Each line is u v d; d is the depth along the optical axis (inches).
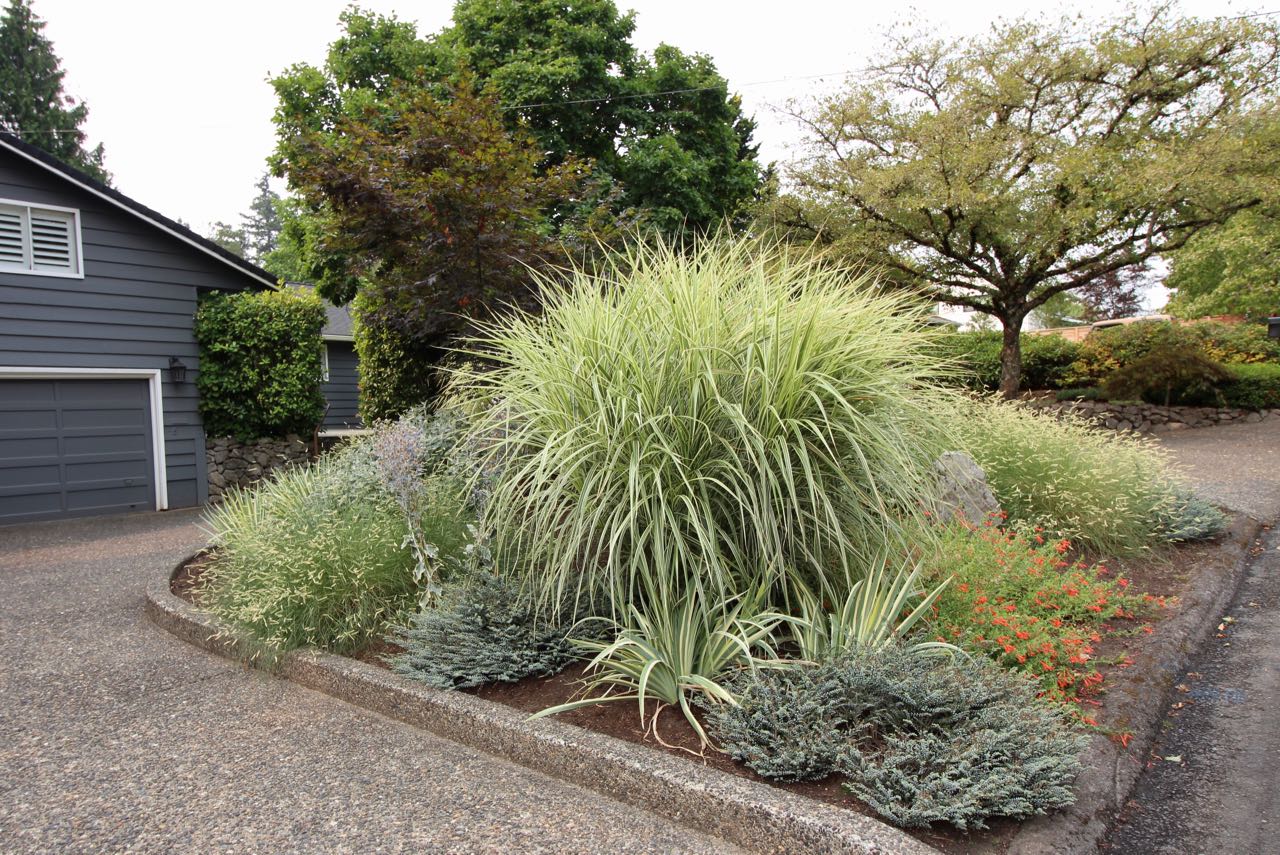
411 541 149.1
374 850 84.7
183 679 141.9
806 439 120.4
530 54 553.6
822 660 106.0
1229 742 107.3
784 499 117.2
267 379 429.4
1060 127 506.0
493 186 263.3
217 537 188.5
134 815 93.7
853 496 122.4
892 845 75.5
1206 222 456.1
